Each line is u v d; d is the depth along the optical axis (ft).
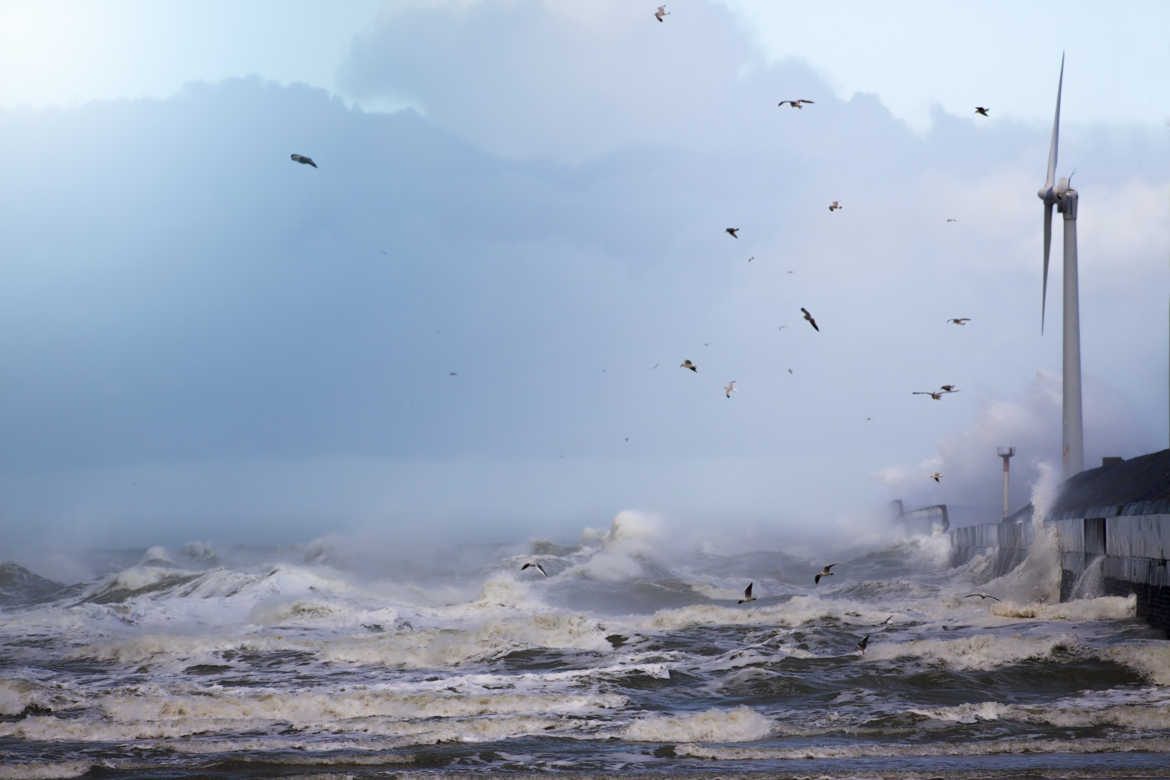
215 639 258.16
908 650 216.33
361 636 280.10
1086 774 126.31
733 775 130.31
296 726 168.35
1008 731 155.22
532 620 265.75
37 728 164.45
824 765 135.95
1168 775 125.29
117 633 287.89
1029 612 285.43
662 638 258.78
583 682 203.10
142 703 182.50
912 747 146.41
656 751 147.74
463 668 228.43
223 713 179.11
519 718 167.73
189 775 136.87
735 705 181.98
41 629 293.02
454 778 131.95
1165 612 245.86
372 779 132.67
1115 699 177.06
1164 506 252.21
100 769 140.56
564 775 132.26
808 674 203.31
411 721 171.12
